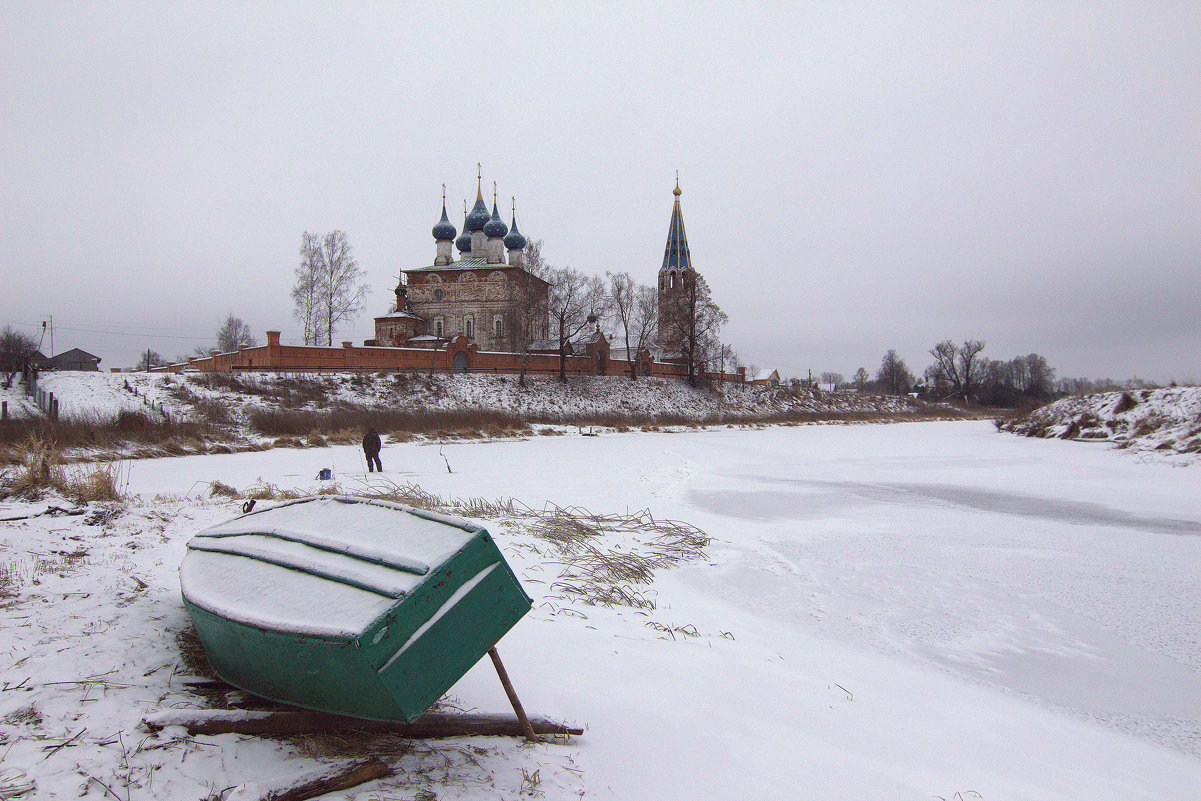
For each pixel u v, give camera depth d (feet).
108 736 11.68
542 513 42.75
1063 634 24.61
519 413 157.79
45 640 15.40
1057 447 107.24
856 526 44.09
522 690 15.98
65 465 61.72
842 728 15.72
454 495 52.44
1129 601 28.53
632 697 16.12
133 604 18.26
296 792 10.55
